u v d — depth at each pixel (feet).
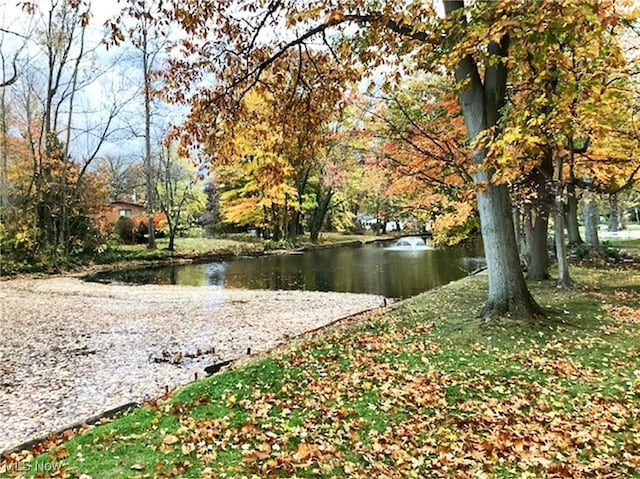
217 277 72.49
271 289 59.57
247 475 11.19
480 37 17.17
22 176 85.05
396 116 37.52
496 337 22.17
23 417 19.43
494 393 16.29
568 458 11.64
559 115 18.79
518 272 24.94
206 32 24.45
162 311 42.75
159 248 98.53
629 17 23.52
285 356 22.04
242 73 26.61
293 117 27.50
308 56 26.96
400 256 98.37
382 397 16.34
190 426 14.17
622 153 36.29
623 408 14.46
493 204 24.72
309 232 154.30
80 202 85.56
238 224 134.92
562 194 35.55
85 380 23.93
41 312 42.45
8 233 75.82
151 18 22.50
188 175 116.37
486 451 12.23
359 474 11.26
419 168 38.45
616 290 35.17
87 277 73.67
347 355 21.71
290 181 114.73
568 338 21.80
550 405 15.06
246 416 15.01
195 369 25.58
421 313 29.68
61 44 79.10
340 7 23.84
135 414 15.66
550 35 15.71
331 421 14.58
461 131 35.58
